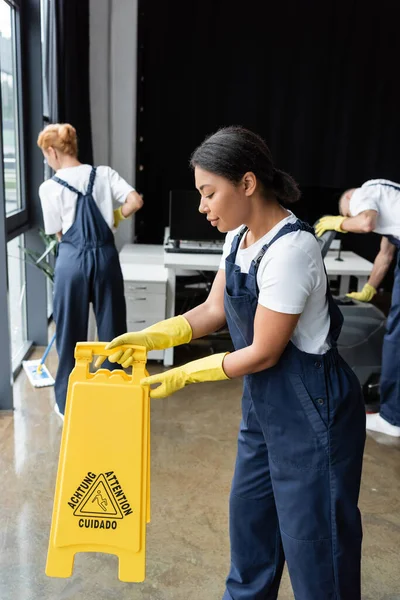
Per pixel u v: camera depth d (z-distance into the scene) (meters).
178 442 2.79
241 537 1.58
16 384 3.35
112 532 1.36
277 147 5.30
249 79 5.13
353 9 5.05
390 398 2.90
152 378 1.32
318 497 1.35
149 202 5.35
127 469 1.33
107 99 4.88
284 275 1.23
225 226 1.29
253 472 1.52
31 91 3.54
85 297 2.80
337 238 4.90
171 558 2.00
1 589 1.82
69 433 1.32
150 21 4.92
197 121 5.20
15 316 3.87
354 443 1.36
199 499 2.34
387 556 2.05
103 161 4.99
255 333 1.29
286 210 1.33
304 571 1.40
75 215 2.76
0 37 3.25
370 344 3.20
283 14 5.02
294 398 1.33
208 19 4.97
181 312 4.81
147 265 4.07
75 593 1.83
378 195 2.70
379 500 2.39
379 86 5.25
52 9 3.67
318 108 5.23
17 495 2.30
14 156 3.57
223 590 1.86
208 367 1.32
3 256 2.85
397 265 2.76
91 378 1.33
